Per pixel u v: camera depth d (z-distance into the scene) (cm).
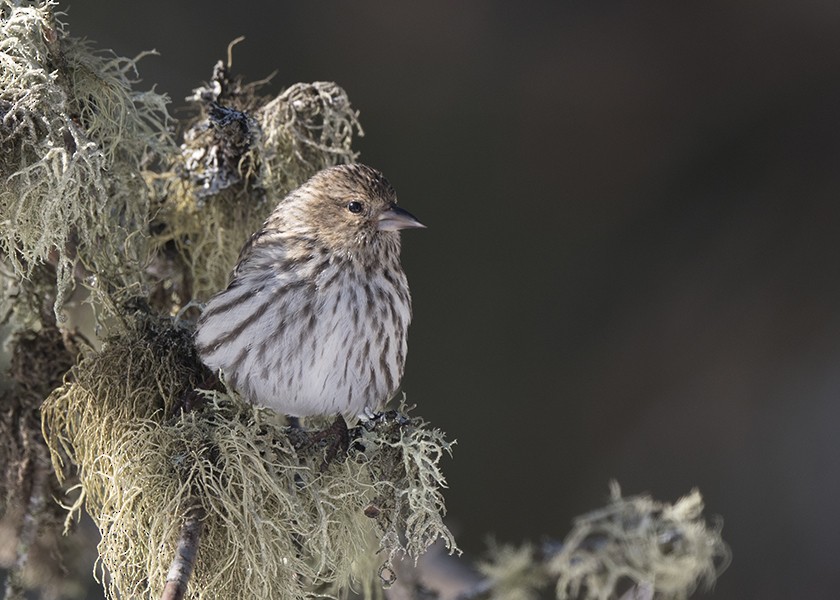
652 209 1401
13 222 668
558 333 1381
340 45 1375
